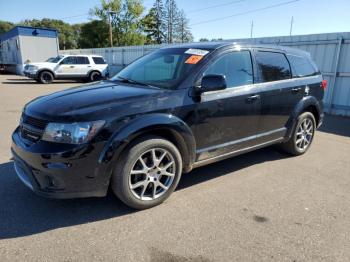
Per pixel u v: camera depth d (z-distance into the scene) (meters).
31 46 26.55
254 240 2.82
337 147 5.85
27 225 2.98
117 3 55.25
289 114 4.75
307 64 5.19
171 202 3.48
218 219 3.16
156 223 3.06
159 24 68.12
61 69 18.34
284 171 4.51
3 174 4.10
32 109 3.19
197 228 2.99
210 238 2.83
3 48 35.91
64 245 2.69
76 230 2.92
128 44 57.06
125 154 3.03
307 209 3.41
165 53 4.20
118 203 3.41
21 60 26.44
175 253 2.62
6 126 6.89
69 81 20.47
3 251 2.59
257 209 3.38
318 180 4.21
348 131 7.30
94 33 58.66
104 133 2.87
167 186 3.42
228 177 4.23
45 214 3.18
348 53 8.96
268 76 4.36
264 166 4.68
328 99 9.63
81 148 2.79
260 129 4.32
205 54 3.74
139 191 3.26
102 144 2.87
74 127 2.80
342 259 2.59
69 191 2.87
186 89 3.43
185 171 3.64
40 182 2.90
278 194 3.76
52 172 2.79
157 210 3.30
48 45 27.36
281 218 3.21
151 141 3.16
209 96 3.58
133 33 57.19
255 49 4.28
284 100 4.56
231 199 3.59
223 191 3.80
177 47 4.27
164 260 2.53
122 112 2.98
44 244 2.70
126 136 2.95
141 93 3.28
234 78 3.91
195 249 2.67
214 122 3.67
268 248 2.71
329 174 4.45
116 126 2.92
